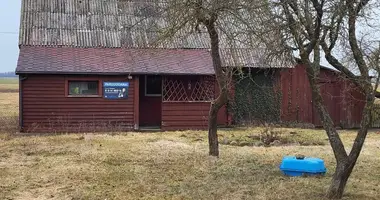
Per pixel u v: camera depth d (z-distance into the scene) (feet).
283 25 27.35
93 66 63.62
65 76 62.34
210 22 36.32
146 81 70.59
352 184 30.76
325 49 27.04
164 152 43.16
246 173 34.27
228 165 37.09
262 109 72.43
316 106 26.89
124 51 68.80
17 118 77.82
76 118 62.69
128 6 75.51
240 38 53.16
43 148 45.03
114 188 29.63
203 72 65.67
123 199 27.09
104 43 70.18
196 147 46.73
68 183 30.86
